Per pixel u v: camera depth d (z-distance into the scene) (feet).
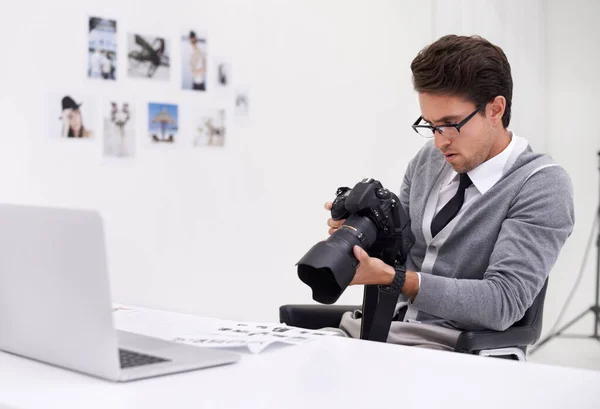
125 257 8.83
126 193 8.82
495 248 5.66
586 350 13.02
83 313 3.23
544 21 13.32
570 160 13.61
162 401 2.91
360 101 11.23
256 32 9.98
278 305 10.44
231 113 9.76
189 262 9.42
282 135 10.34
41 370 3.43
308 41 10.55
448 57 5.55
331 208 5.30
